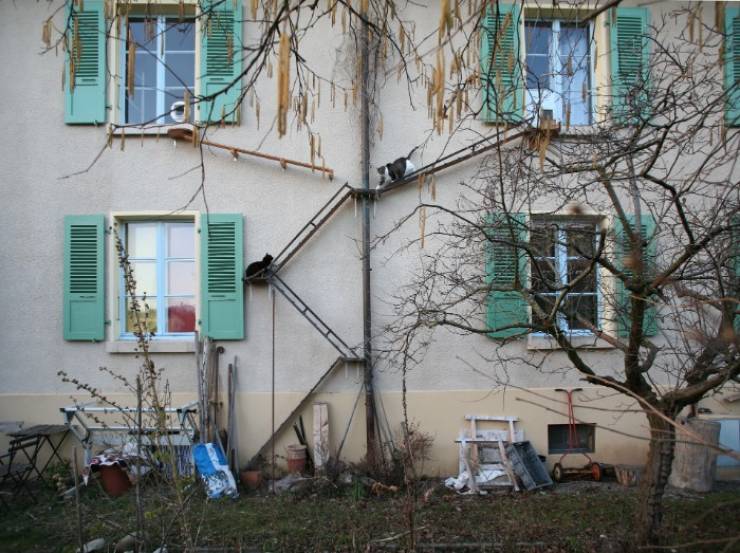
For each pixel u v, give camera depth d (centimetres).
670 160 663
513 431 665
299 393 670
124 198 681
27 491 596
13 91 680
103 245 675
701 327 365
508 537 470
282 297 679
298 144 691
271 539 473
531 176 468
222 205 685
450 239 616
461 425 675
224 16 653
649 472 430
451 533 483
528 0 643
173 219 696
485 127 686
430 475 661
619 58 678
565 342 412
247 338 677
